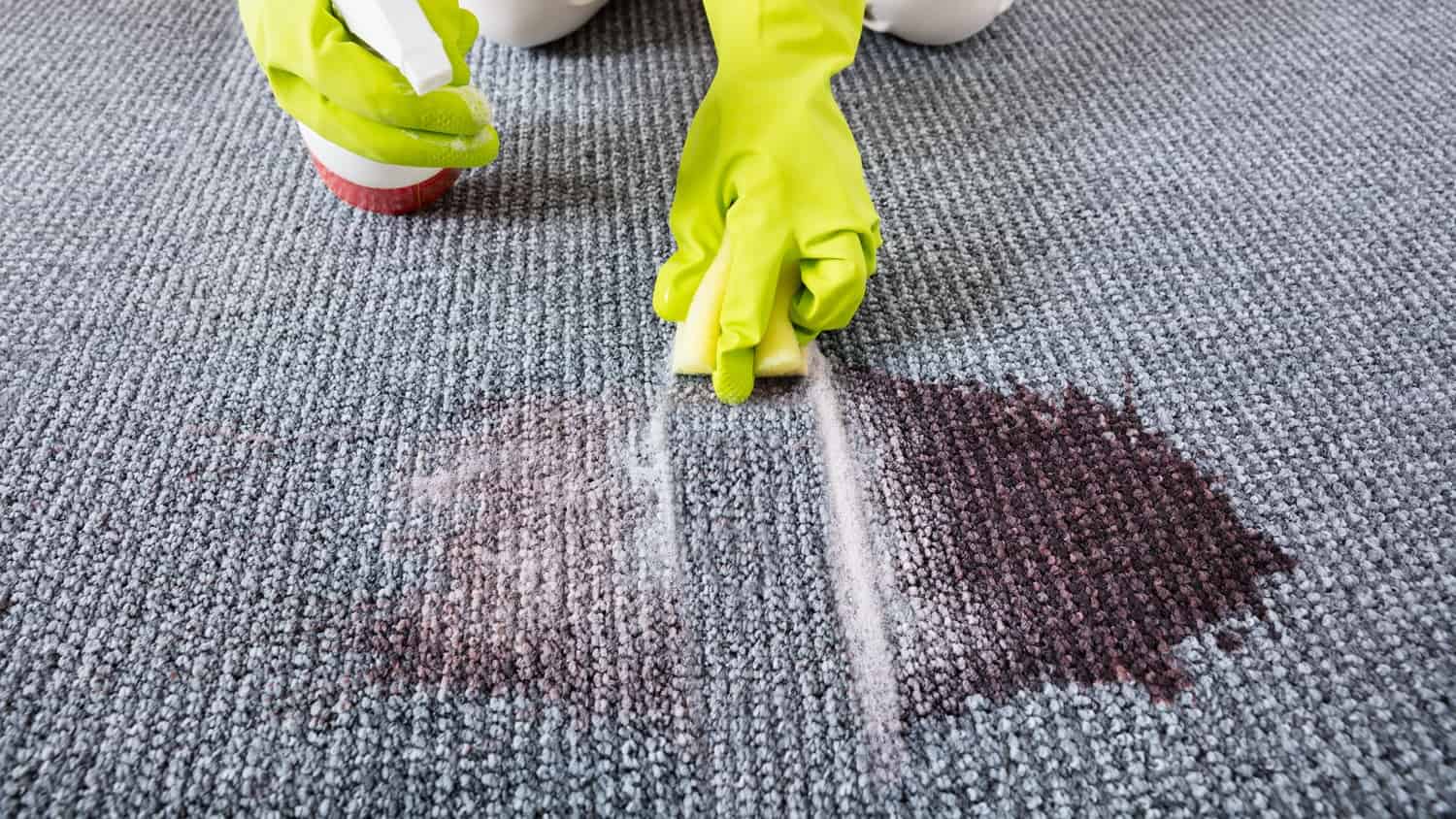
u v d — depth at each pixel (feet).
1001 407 1.91
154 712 1.53
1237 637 1.61
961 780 1.48
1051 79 2.60
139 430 1.87
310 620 1.63
